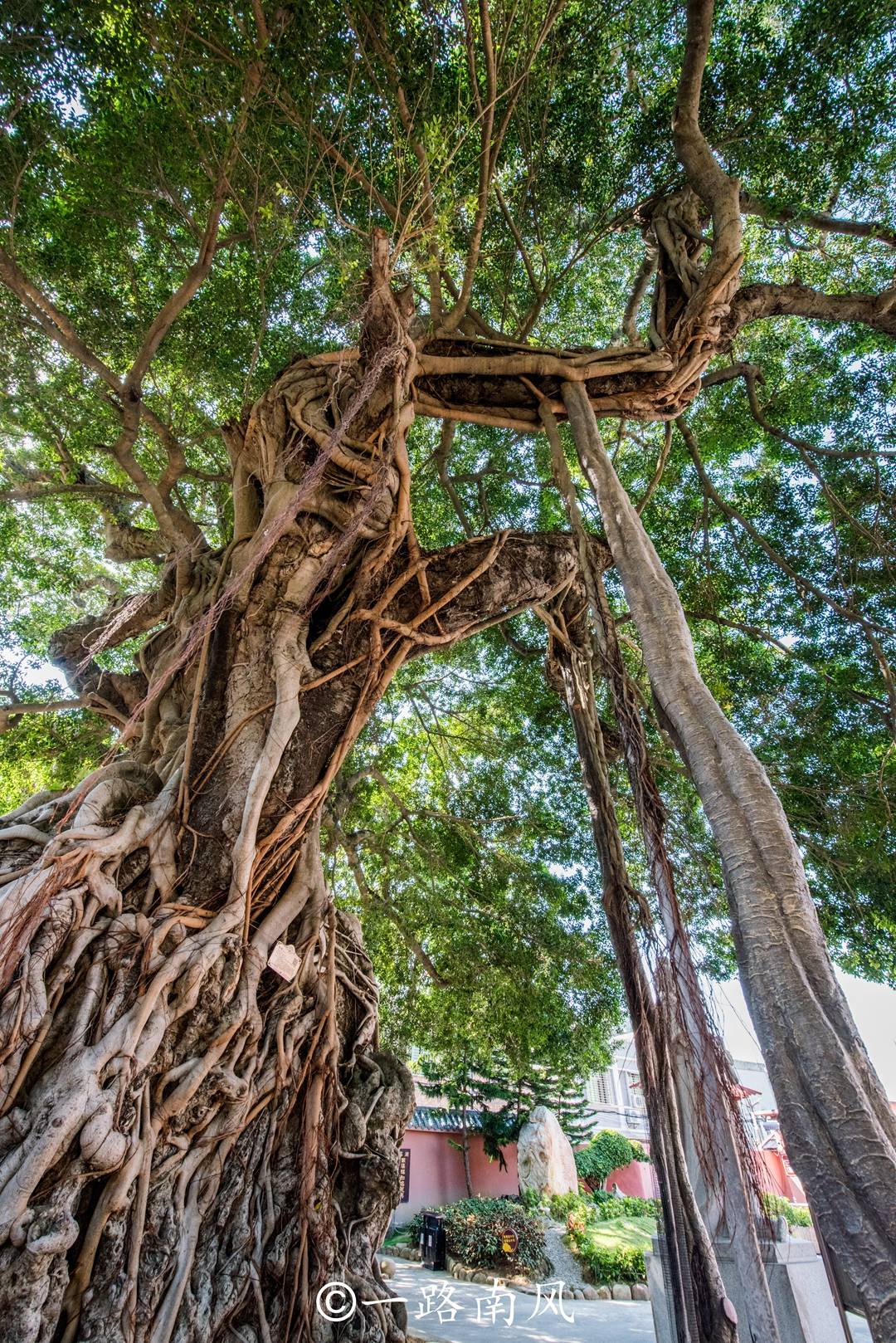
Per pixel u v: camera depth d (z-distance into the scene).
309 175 6.43
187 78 5.83
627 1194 19.25
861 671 8.72
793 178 7.54
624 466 10.23
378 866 11.09
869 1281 1.74
